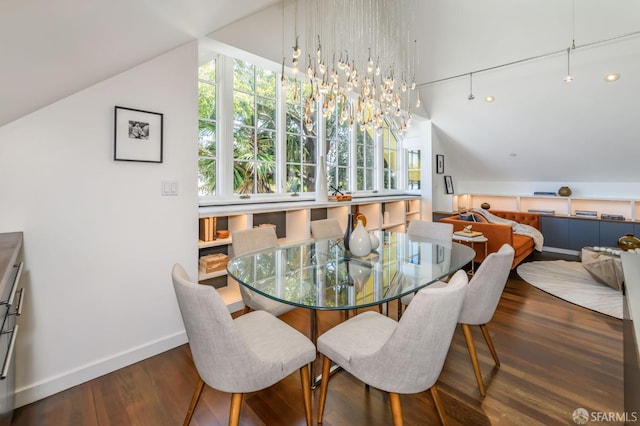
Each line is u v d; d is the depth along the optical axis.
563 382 1.84
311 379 1.82
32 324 1.71
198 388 1.45
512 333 2.45
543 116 4.39
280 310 2.01
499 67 3.84
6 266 1.07
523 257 4.27
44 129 1.71
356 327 1.60
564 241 5.22
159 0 1.48
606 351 2.17
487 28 3.38
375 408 1.67
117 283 2.01
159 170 2.18
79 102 1.82
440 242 2.72
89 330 1.91
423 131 5.48
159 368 2.04
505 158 5.55
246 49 2.55
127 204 2.04
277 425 1.55
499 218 5.25
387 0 3.38
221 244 2.73
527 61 3.64
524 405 1.66
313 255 2.29
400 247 2.54
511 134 4.95
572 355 2.13
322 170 3.87
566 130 4.48
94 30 1.34
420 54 3.93
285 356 1.38
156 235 2.18
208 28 2.20
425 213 5.55
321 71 2.30
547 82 3.89
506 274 1.83
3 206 1.61
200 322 1.18
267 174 3.60
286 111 3.77
